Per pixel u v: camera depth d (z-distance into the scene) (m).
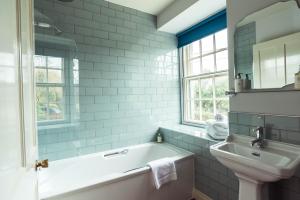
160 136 2.73
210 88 2.62
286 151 1.32
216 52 2.49
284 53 1.40
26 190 0.73
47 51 2.05
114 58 2.46
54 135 2.11
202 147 2.08
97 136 2.36
